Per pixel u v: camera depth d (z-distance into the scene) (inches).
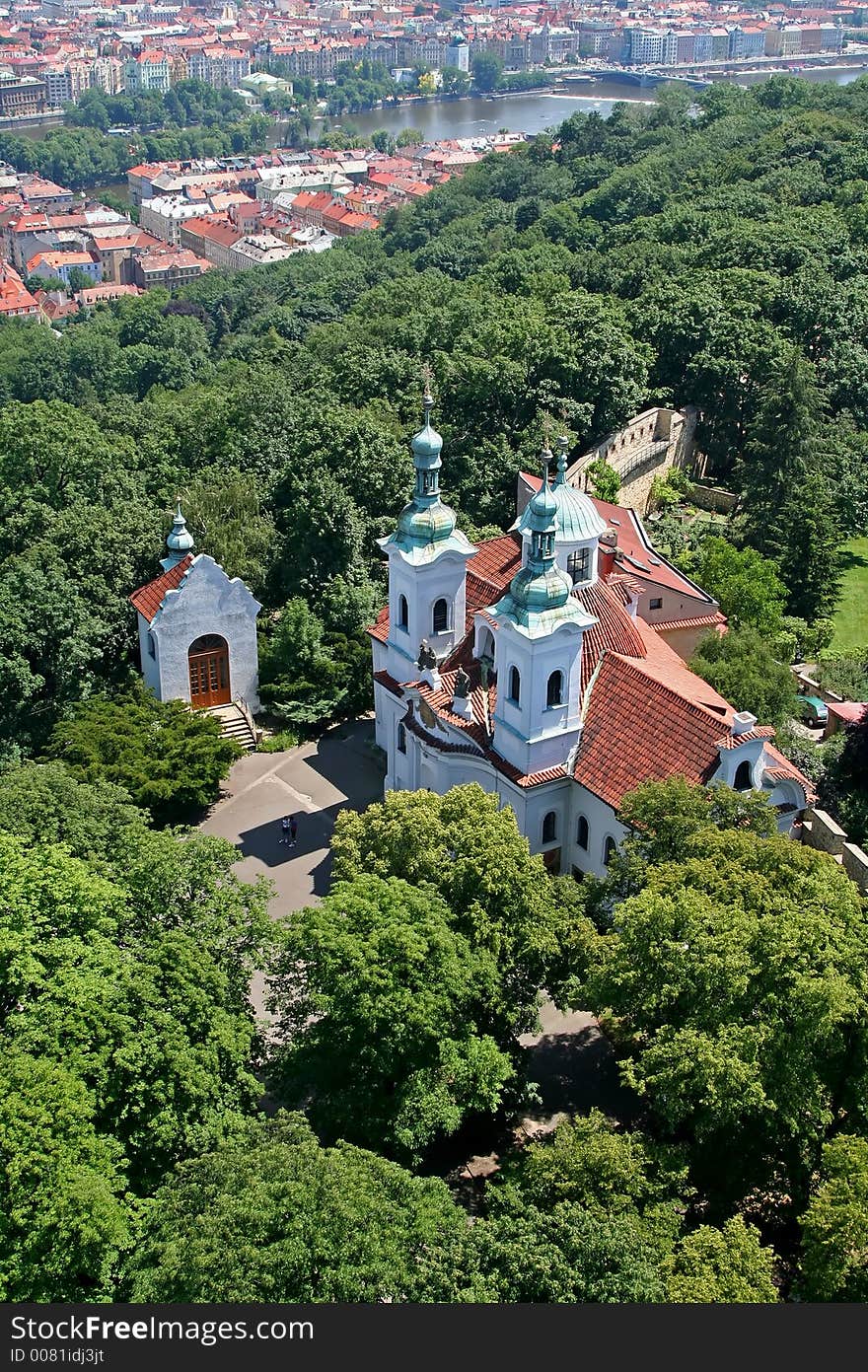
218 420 5689.0
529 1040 3127.5
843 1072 2532.0
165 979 2503.7
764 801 2972.4
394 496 5162.4
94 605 4429.1
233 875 2827.3
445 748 3627.0
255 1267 2014.0
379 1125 2527.1
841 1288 2140.7
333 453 5137.8
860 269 7381.9
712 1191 2498.8
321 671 4512.8
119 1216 2183.8
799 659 4995.1
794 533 5349.4
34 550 4505.4
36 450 5216.5
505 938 2719.0
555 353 5925.2
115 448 5497.1
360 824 2972.4
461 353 6112.2
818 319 6697.8
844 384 6392.7
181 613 4315.9
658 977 2506.2
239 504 4923.7
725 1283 2070.6
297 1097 2603.3
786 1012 2445.9
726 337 6441.9
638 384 6176.2
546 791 3464.6
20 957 2453.2
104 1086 2342.5
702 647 4109.3
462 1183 2736.2
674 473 6294.3
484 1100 2603.3
